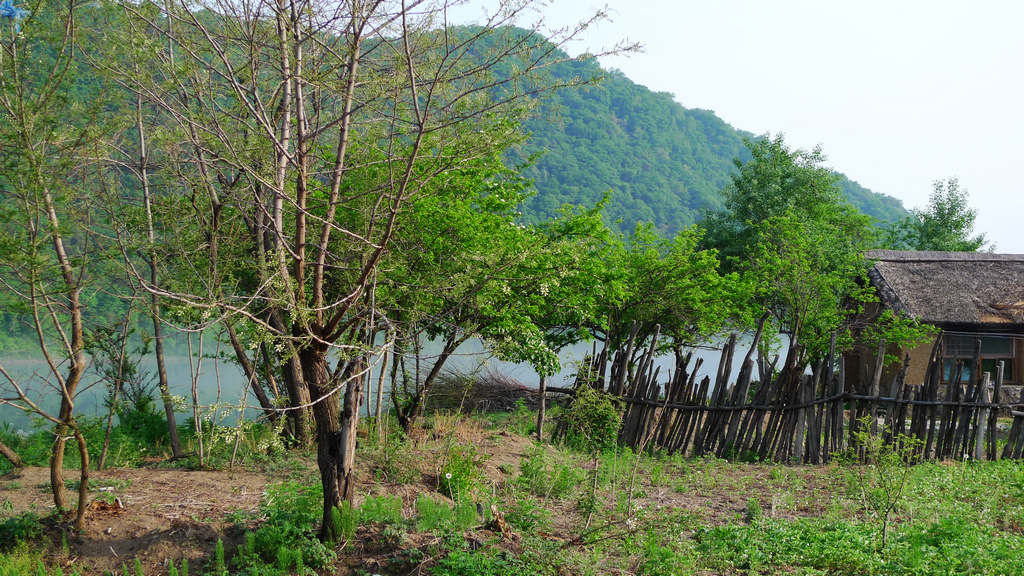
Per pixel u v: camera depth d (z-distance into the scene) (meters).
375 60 7.59
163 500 8.45
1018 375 21.23
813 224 24.48
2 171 6.69
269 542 7.14
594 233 15.92
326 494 7.41
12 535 7.16
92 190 8.28
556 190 98.19
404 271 9.63
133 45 6.80
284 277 6.95
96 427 10.97
